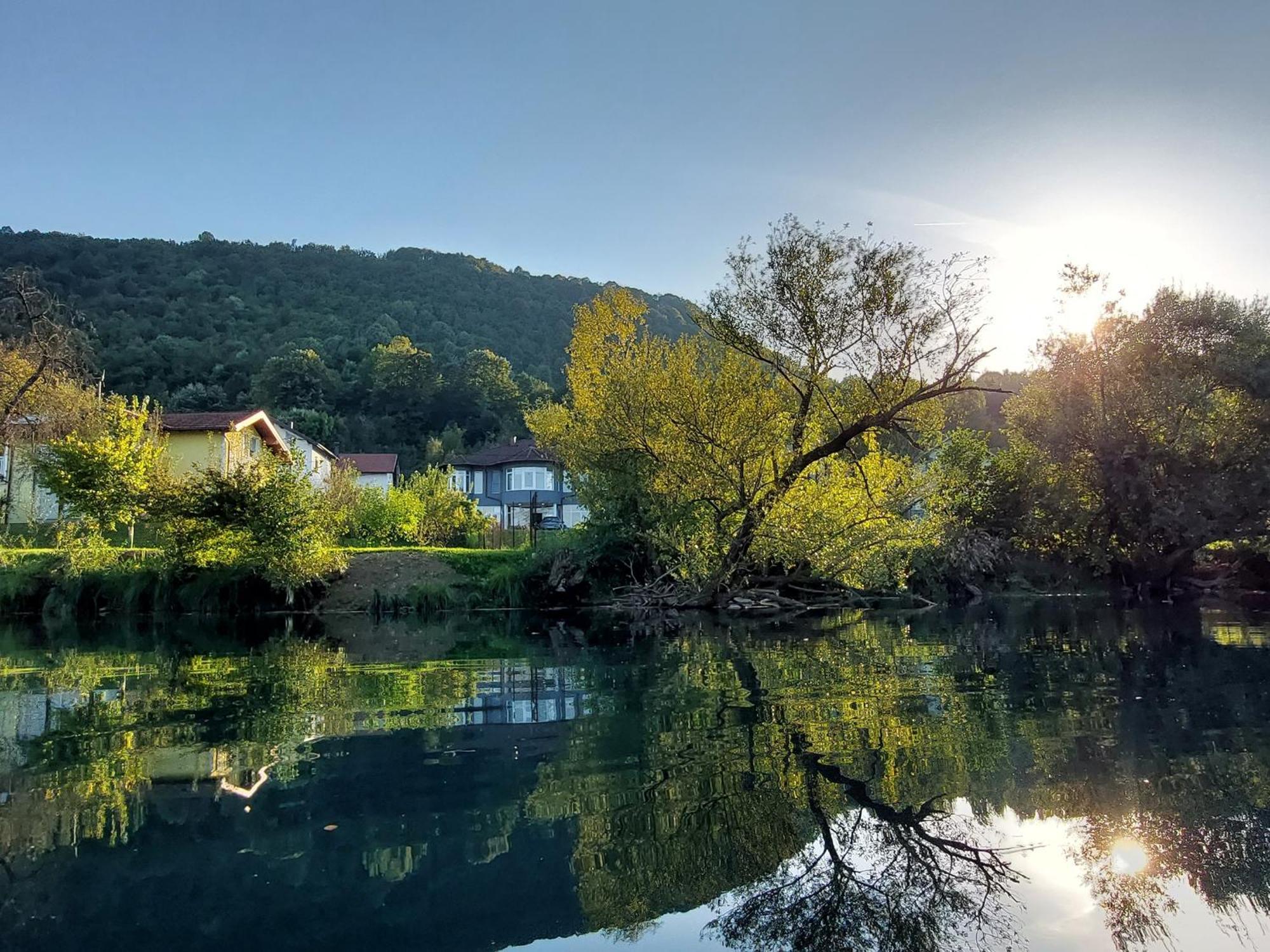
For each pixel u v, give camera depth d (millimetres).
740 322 16797
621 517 20906
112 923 2785
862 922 2852
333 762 4867
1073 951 2625
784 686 7633
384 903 2949
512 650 11336
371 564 20859
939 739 5336
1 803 4066
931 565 23734
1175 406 24125
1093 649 10641
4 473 26594
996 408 38625
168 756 5039
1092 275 25531
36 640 13406
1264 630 13148
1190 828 3721
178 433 28609
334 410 73188
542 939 2680
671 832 3668
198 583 19062
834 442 16922
